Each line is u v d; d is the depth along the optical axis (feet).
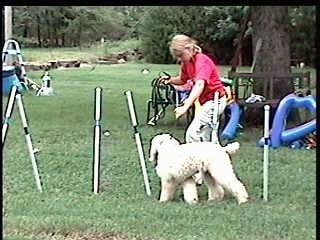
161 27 144.36
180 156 24.59
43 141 38.91
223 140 40.27
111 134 42.06
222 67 126.93
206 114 26.94
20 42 160.76
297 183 28.50
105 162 32.76
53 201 25.13
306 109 41.52
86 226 21.52
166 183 25.09
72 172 30.50
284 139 37.63
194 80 26.94
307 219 22.74
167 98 48.19
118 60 146.00
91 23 170.40
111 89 77.00
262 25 47.57
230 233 21.02
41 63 114.83
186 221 22.35
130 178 29.43
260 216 23.03
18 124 45.44
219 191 25.40
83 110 55.42
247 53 124.77
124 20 174.29
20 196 25.79
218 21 138.72
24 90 71.87
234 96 40.93
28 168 30.99
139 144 26.58
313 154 35.40
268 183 28.09
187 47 26.96
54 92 72.43
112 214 23.18
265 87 45.09
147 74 103.91
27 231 21.20
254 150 36.73
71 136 40.98
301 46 124.88
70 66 122.93
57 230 21.29
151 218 22.65
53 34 166.30
